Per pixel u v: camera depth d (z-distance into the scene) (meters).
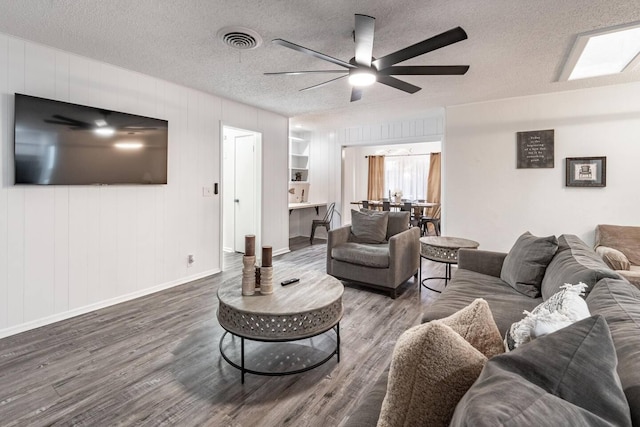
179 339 2.50
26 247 2.64
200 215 4.07
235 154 5.51
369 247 3.73
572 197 3.96
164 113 3.59
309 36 2.53
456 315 1.14
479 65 3.07
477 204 4.51
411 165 9.02
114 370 2.09
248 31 2.45
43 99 2.64
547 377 0.67
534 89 3.84
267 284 2.19
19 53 2.56
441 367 0.78
